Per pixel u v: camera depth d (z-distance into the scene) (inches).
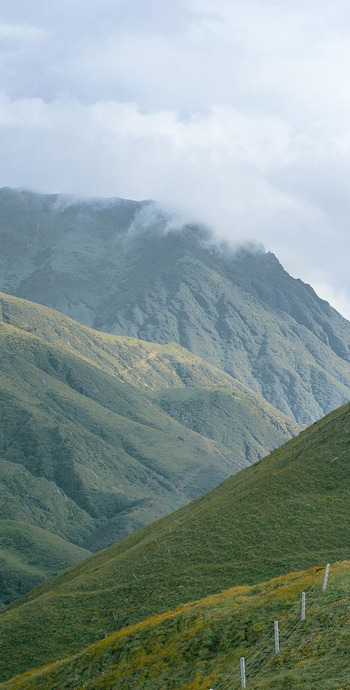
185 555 4813.0
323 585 2551.7
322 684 1850.4
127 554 6043.3
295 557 4121.6
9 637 4566.9
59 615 4709.6
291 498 5004.9
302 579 2847.0
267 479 5684.1
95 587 5128.0
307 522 4527.6
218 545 4739.2
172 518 7691.9
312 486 5068.9
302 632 2255.2
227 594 3078.2
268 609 2632.9
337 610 2304.4
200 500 7869.1
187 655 2608.3
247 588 3100.4
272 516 4808.1
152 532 7421.3
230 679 2204.7
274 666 2101.4
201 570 4471.0
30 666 4148.6
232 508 5280.5
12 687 3280.0
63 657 4136.3
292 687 1900.8
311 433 6830.7
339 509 4579.2
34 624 4665.4
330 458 5442.9
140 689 2529.5
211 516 5388.8
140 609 4335.6
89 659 3046.3
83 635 4338.1
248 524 4822.8
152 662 2706.7
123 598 4660.4
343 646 2047.2
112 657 2930.6
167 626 2942.9
